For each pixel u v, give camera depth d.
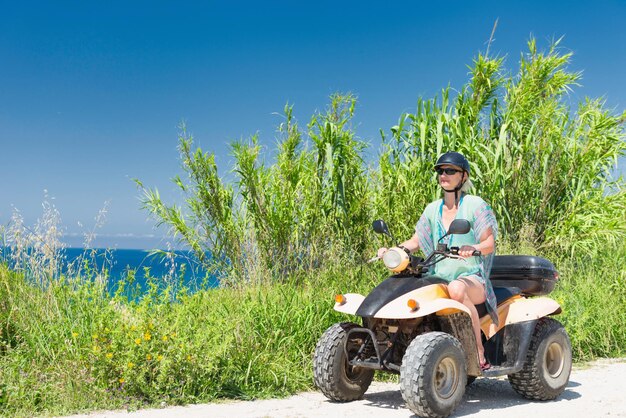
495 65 10.35
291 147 9.04
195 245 8.55
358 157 9.27
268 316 6.40
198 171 8.70
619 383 6.35
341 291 7.41
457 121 9.80
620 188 10.85
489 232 5.20
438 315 5.00
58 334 5.86
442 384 4.80
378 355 4.95
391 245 8.66
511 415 4.98
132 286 6.39
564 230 10.02
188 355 5.40
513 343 5.40
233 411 5.00
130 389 5.24
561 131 10.56
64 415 4.84
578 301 8.46
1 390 5.08
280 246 8.60
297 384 5.84
